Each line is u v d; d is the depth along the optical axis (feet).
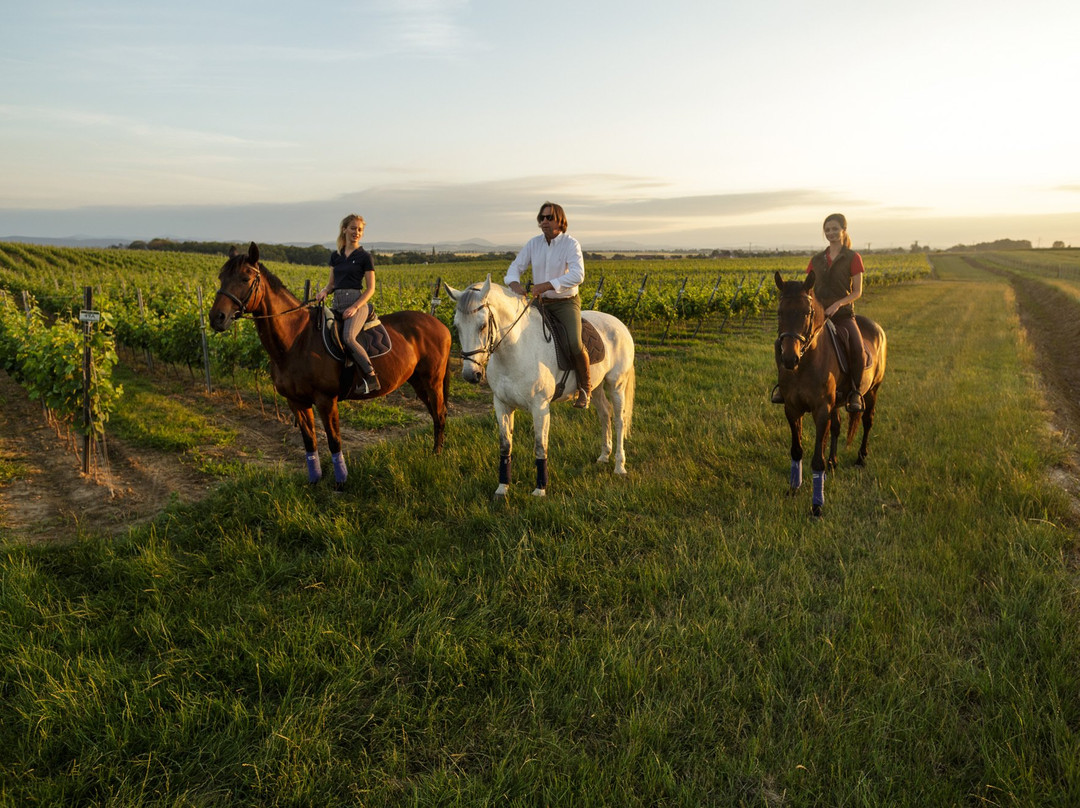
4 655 10.52
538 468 18.07
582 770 8.30
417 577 13.15
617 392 19.88
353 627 11.53
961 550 14.23
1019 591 12.51
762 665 10.60
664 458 21.07
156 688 9.80
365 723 9.29
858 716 9.29
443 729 9.32
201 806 7.89
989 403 28.22
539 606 12.23
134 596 12.59
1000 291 121.70
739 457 21.25
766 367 39.75
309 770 8.41
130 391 34.22
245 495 17.15
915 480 18.53
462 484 18.62
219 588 12.89
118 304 47.96
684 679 10.21
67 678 9.78
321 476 19.62
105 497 18.66
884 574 13.34
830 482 19.02
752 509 16.98
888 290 125.80
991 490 17.81
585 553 14.53
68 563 13.94
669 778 8.19
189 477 20.51
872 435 23.99
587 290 71.82
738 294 74.74
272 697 10.03
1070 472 20.53
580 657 10.71
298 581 13.24
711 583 12.96
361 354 18.34
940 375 36.42
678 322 70.95
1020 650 10.80
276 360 18.13
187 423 27.12
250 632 11.32
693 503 17.48
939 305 88.74
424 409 30.89
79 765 8.40
